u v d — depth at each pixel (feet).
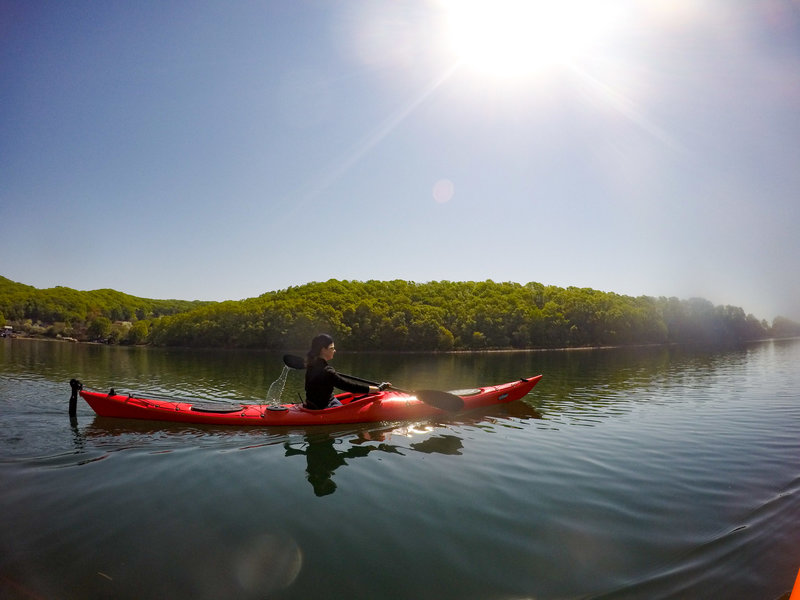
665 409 33.30
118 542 12.07
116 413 25.91
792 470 18.63
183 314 232.53
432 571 10.80
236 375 59.47
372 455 20.06
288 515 13.78
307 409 25.40
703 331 292.81
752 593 9.98
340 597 9.75
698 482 17.08
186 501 14.79
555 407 33.42
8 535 12.45
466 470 18.16
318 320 208.95
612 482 17.01
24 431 23.38
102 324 249.96
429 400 27.66
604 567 11.03
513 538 12.46
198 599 9.64
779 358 106.52
